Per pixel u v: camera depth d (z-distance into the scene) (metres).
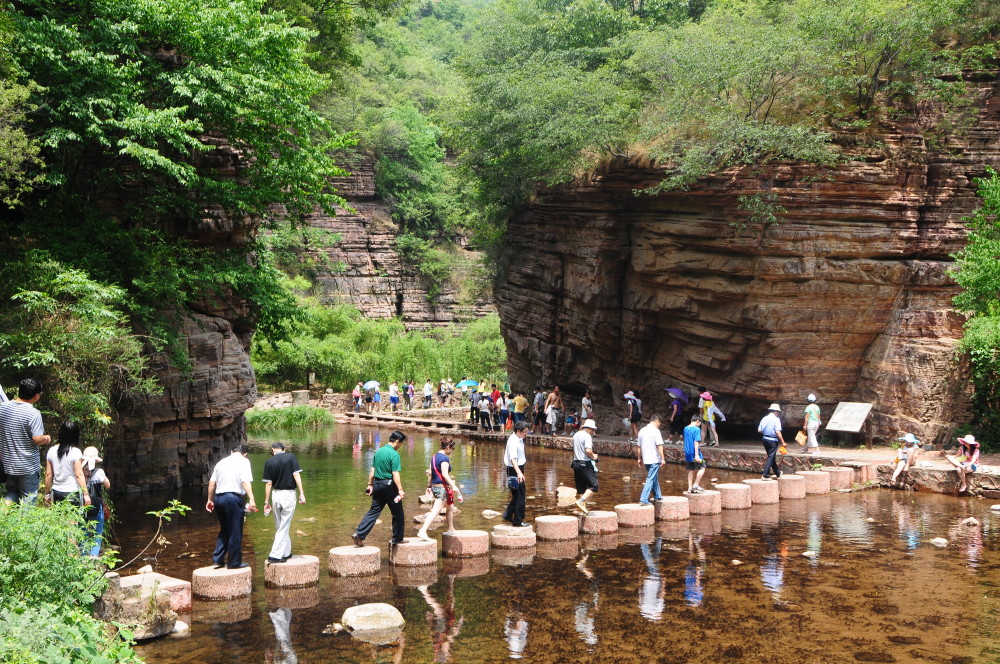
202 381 18.91
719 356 24.52
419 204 67.50
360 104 66.88
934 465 18.61
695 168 22.00
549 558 11.95
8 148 12.84
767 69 22.08
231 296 20.67
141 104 15.73
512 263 35.47
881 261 22.47
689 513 15.41
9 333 13.12
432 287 66.50
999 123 22.66
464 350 57.59
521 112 26.77
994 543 12.80
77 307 13.45
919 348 21.69
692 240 24.14
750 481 16.95
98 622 6.64
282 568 10.31
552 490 18.47
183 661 7.74
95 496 9.90
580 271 29.19
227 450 20.39
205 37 16.72
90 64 15.12
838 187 21.80
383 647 8.15
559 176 27.14
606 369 30.20
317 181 19.55
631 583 10.52
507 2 36.03
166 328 17.31
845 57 22.52
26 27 14.74
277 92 17.47
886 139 22.28
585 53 31.53
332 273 61.28
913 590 10.18
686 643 8.29
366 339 54.66
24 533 6.41
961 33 23.67
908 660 7.85
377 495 11.47
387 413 43.84
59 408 13.43
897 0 22.11
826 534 13.56
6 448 8.61
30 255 14.16
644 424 28.42
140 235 17.67
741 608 9.45
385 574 11.03
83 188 17.58
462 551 12.05
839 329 22.88
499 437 30.20
